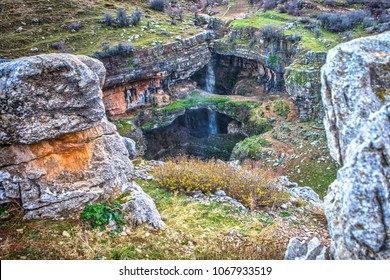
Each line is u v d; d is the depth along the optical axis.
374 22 36.28
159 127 37.59
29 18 41.78
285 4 47.50
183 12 55.75
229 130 37.56
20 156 7.12
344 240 4.50
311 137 27.88
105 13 46.88
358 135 4.39
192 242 8.04
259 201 11.15
